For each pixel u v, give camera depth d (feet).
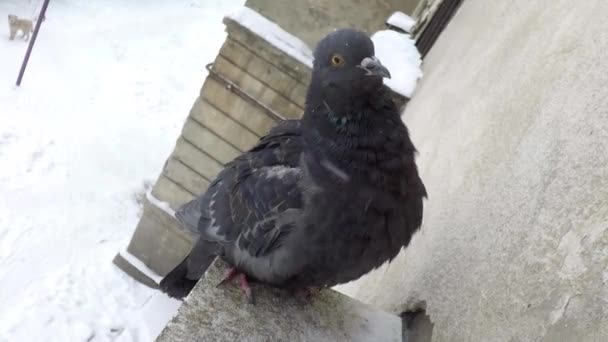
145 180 8.79
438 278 1.86
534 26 2.03
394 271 2.34
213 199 2.09
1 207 7.23
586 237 1.29
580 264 1.28
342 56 1.82
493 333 1.46
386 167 1.76
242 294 1.94
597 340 1.18
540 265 1.39
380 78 1.79
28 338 5.72
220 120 5.59
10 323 5.80
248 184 1.94
